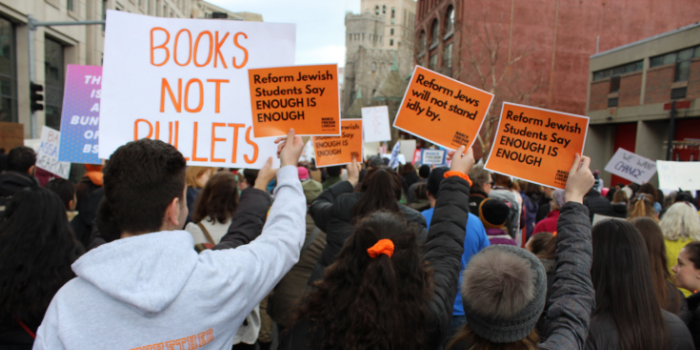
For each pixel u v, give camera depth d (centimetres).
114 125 224
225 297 123
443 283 170
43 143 600
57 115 1903
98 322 112
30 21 1107
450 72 3394
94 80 358
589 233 179
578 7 3388
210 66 229
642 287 191
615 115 2412
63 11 1817
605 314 194
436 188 349
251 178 385
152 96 227
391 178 271
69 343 110
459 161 212
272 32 229
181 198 136
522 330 133
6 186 404
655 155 2236
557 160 223
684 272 261
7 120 1562
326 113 214
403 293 145
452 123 243
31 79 1132
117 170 129
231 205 315
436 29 3997
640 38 3478
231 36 229
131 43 226
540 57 3372
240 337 306
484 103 238
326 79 213
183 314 117
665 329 190
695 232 346
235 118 229
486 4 3306
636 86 2261
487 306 131
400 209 271
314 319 154
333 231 292
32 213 187
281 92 215
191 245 128
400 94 5500
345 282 152
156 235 123
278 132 216
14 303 180
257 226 196
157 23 228
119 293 111
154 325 114
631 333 186
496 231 358
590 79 2648
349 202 291
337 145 416
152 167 128
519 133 229
